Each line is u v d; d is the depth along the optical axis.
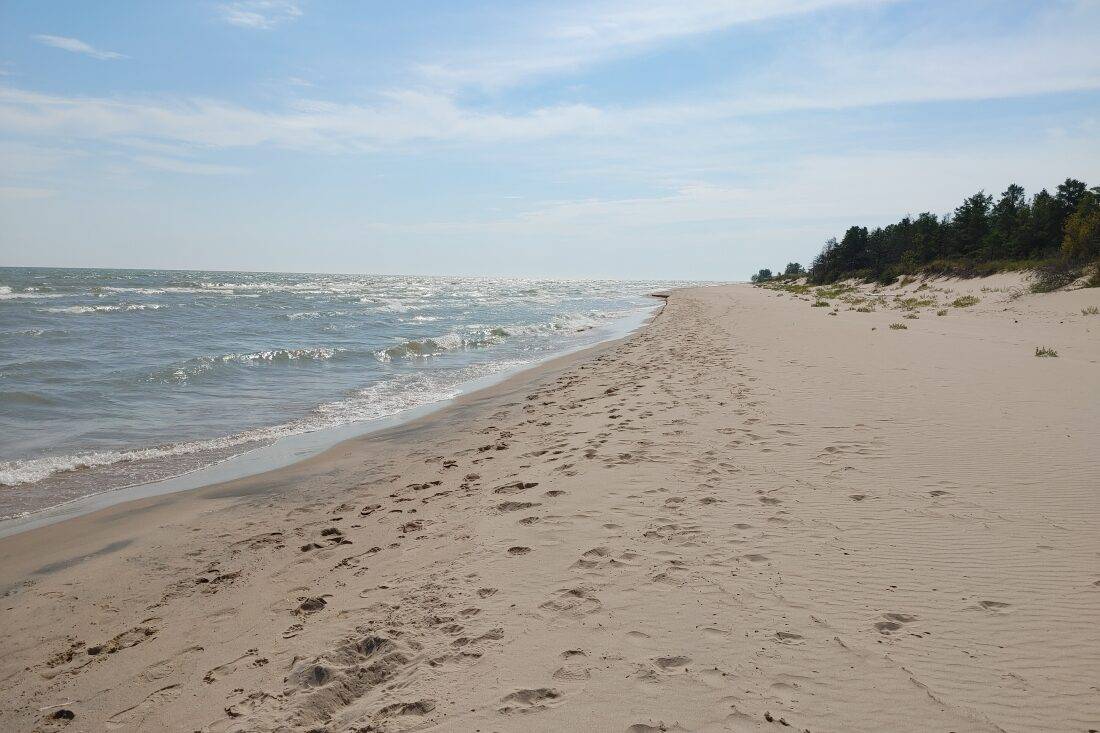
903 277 51.44
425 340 25.17
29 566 5.98
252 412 13.09
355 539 6.12
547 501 6.10
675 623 3.74
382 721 3.08
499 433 10.27
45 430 11.21
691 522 5.30
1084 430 7.60
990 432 7.69
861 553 4.61
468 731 2.91
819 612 3.81
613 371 15.84
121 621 4.86
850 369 12.89
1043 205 42.09
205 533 6.68
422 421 12.15
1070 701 2.92
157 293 57.75
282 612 4.71
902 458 6.82
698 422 8.88
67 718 3.65
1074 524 4.97
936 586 4.08
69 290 54.78
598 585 4.28
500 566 4.74
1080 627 3.54
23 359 17.78
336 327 33.34
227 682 3.78
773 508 5.55
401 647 3.78
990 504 5.45
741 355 16.22
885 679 3.12
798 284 81.31
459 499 6.80
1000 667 3.20
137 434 11.15
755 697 3.01
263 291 72.94
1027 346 16.27
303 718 3.25
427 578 4.75
